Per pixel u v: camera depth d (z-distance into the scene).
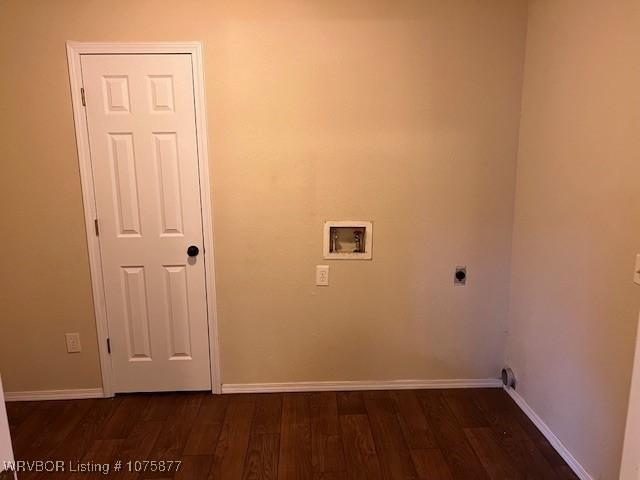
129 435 2.19
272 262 2.45
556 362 2.06
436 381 2.61
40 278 2.39
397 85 2.29
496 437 2.16
